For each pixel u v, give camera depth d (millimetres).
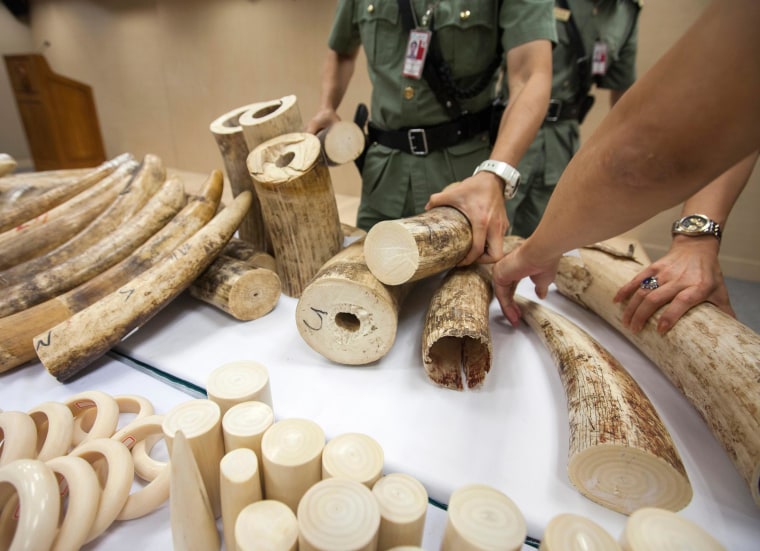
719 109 367
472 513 472
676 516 464
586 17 1983
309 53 3059
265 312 1136
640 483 591
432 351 907
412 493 514
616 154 465
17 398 845
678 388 820
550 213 673
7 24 4469
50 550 499
